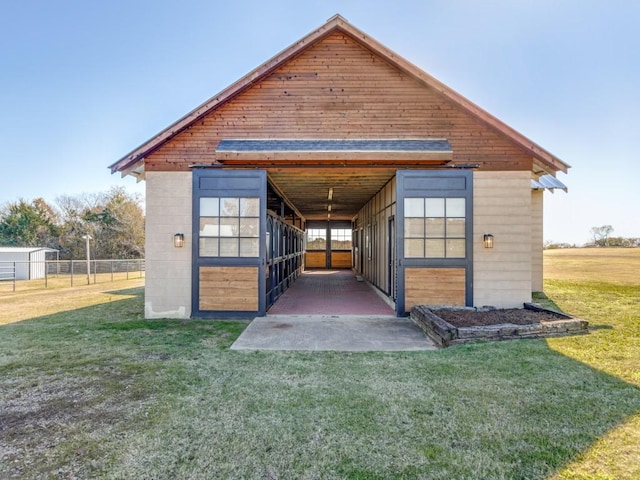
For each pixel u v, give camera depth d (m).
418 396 3.17
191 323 6.46
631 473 2.07
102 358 4.37
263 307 6.91
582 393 3.18
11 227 30.78
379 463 2.21
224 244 6.97
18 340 5.25
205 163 7.07
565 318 5.84
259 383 3.51
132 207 31.70
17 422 2.77
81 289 13.49
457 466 2.17
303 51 7.23
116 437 2.53
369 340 5.21
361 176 8.00
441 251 7.01
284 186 9.55
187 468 2.16
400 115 7.14
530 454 2.28
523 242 7.02
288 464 2.20
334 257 21.94
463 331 4.93
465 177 7.05
